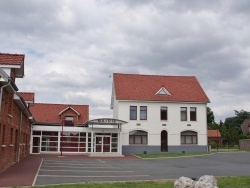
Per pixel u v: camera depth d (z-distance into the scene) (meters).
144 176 18.67
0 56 20.25
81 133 44.75
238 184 14.66
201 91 49.22
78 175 18.64
